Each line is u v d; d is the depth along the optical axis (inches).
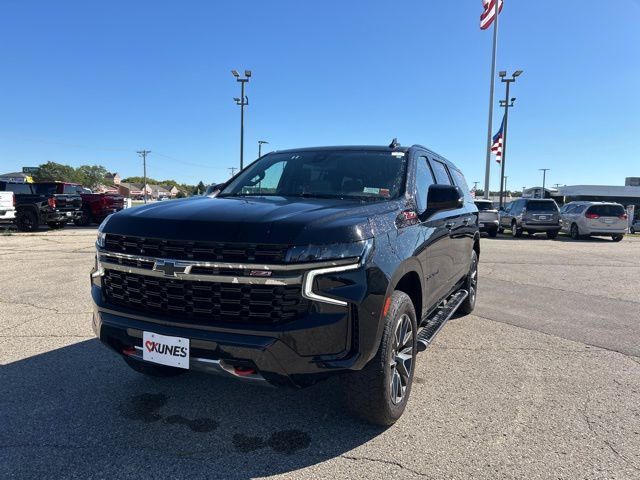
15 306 245.6
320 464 107.6
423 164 171.2
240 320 103.0
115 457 109.3
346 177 152.2
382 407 117.0
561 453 112.8
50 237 659.4
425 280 144.1
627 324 228.7
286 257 99.1
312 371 101.3
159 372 149.3
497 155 1175.6
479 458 110.4
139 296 114.3
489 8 1130.7
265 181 161.6
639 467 107.3
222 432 121.5
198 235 104.0
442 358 178.5
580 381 156.9
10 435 118.4
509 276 374.3
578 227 816.3
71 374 157.2
